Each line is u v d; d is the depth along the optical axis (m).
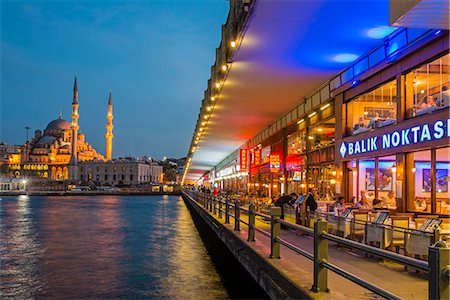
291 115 32.03
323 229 7.43
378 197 18.39
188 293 16.34
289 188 33.91
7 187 185.25
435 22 8.28
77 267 21.23
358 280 5.78
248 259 12.39
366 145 19.22
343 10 14.23
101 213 65.81
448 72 14.20
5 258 23.78
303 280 8.20
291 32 16.41
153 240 32.12
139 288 17.06
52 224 45.94
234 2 18.61
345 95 21.64
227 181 77.00
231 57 19.84
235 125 41.31
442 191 14.57
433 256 4.10
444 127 13.94
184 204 100.06
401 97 16.52
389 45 16.73
